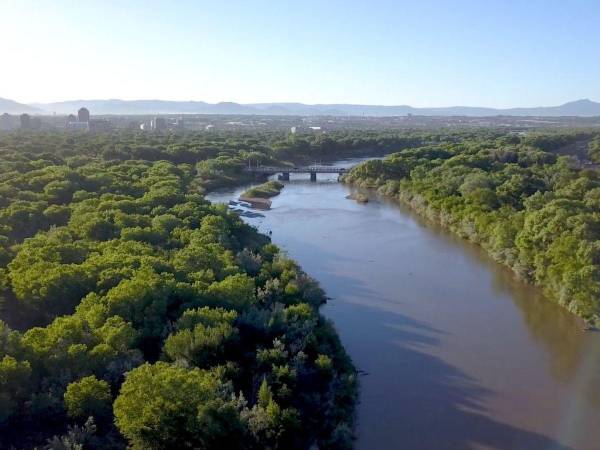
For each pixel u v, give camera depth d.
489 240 102.69
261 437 42.41
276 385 48.25
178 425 37.53
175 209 100.25
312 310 64.00
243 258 78.25
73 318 49.91
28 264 63.06
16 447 37.44
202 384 39.88
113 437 39.47
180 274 65.00
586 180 117.19
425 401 54.28
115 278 59.06
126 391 37.97
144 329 51.78
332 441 45.91
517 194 120.38
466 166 156.75
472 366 61.06
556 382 57.81
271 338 56.06
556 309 76.31
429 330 70.06
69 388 39.47
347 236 116.31
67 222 94.38
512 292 82.94
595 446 47.81
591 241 77.81
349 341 66.75
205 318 52.69
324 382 51.69
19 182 116.31
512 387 56.81
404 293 82.56
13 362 40.50
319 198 165.00
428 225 126.19
